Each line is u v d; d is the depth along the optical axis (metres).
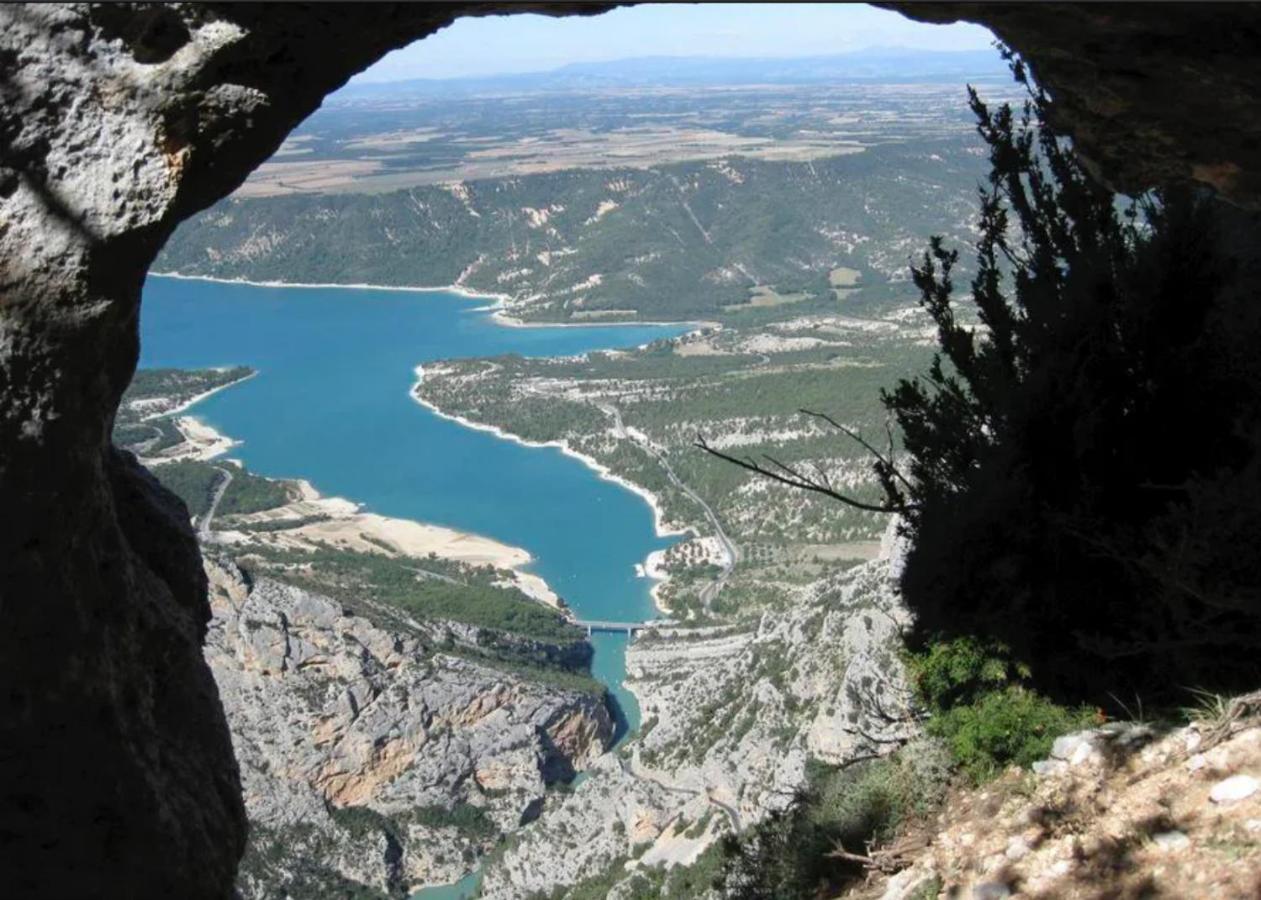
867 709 12.46
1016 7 5.68
